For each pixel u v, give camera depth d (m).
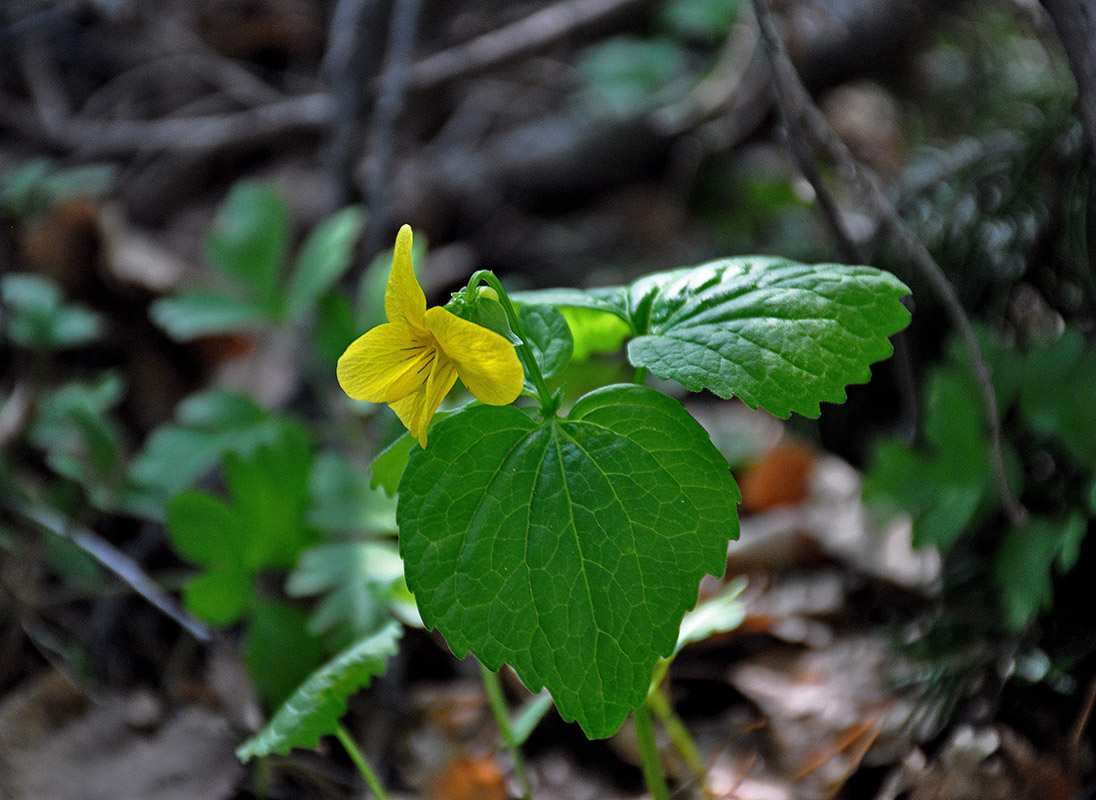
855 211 0.59
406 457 0.40
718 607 0.42
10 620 0.47
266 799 0.44
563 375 0.44
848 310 0.39
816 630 0.46
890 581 0.47
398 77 0.65
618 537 0.38
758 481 0.52
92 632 0.47
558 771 0.44
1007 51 0.68
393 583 0.43
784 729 0.44
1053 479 0.45
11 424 0.55
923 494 0.44
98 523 0.51
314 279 0.50
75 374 0.61
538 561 0.38
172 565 0.49
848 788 0.43
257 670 0.45
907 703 0.44
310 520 0.46
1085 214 0.46
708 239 0.70
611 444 0.39
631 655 0.38
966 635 0.44
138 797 0.44
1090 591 0.43
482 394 0.38
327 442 0.54
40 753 0.44
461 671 0.46
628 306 0.40
